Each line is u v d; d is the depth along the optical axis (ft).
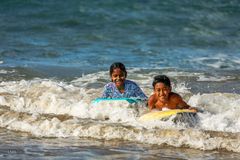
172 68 188.55
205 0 329.93
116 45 240.53
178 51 228.43
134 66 192.75
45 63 196.13
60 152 100.27
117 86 127.34
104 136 108.99
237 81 167.12
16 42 239.09
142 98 125.29
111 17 296.10
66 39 250.57
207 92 151.53
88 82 164.86
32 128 114.83
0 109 126.41
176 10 311.88
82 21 288.30
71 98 133.90
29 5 308.60
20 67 184.75
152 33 271.69
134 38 257.96
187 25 288.30
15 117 121.08
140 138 106.52
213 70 186.60
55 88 142.72
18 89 145.07
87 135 110.11
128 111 120.06
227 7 320.70
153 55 217.77
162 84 118.21
